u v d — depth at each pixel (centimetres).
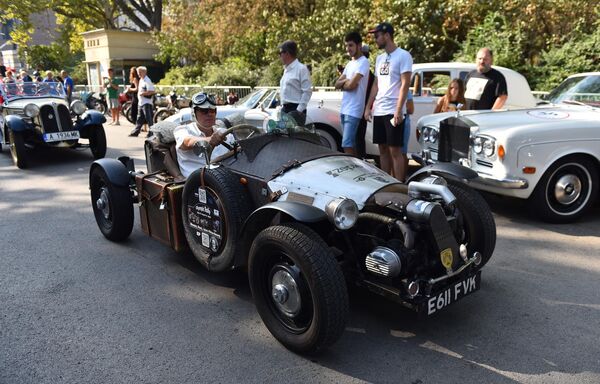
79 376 301
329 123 834
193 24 2333
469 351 318
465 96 717
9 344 338
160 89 1988
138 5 3092
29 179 836
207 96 437
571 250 479
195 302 394
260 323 361
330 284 285
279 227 309
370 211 328
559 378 289
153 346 332
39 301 399
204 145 405
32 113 945
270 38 1845
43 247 519
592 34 1238
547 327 345
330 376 296
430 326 349
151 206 455
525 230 536
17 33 3291
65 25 3469
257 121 442
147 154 511
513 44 1293
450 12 1348
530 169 521
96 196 541
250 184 373
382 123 625
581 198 552
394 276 299
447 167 400
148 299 400
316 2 1830
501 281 417
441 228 309
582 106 645
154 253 498
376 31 592
